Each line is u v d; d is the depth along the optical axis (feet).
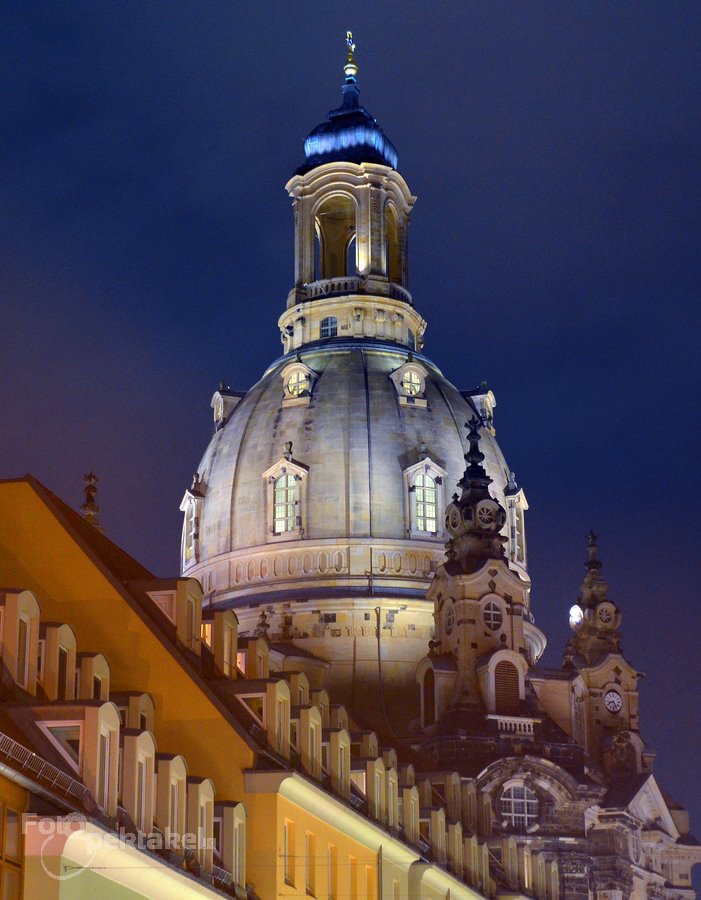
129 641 261.24
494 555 581.12
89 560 263.90
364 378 642.63
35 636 219.00
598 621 627.87
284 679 289.94
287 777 257.34
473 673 564.30
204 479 647.97
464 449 636.89
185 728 259.60
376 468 620.49
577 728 599.98
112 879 206.59
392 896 314.35
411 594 605.73
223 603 617.62
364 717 577.84
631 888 553.64
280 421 635.66
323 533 613.93
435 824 352.49
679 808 616.39
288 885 261.44
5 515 264.93
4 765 183.42
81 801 200.75
